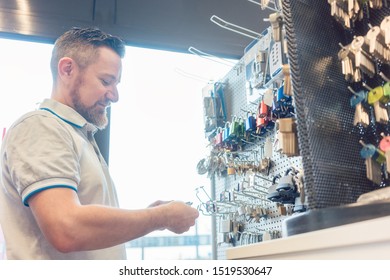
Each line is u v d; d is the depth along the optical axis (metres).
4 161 0.97
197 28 2.51
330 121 1.06
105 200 1.06
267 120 1.60
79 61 1.14
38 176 0.84
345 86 1.13
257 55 1.73
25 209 0.94
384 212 0.66
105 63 1.17
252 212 1.76
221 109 2.18
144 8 2.44
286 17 1.07
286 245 0.64
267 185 1.71
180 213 1.00
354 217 0.68
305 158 0.98
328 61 1.12
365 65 1.05
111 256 1.03
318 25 1.13
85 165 1.02
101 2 2.36
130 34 2.36
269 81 1.59
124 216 0.87
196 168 2.15
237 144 1.95
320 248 0.57
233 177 2.02
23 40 2.22
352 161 1.06
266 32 1.81
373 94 1.06
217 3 2.60
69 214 0.80
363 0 1.13
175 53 2.54
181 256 2.28
